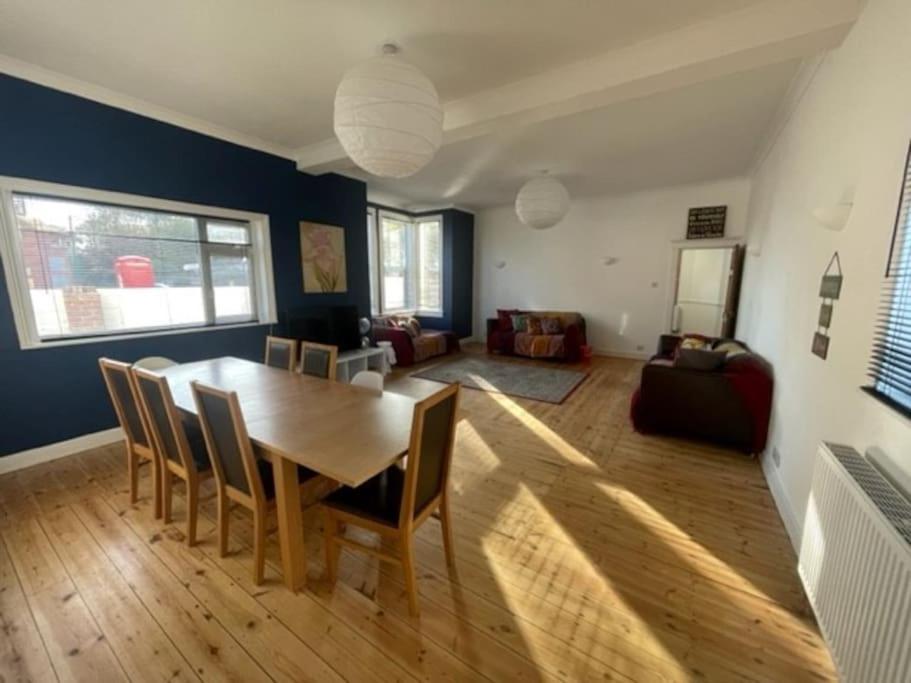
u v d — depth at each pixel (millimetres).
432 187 5719
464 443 3238
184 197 3402
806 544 1533
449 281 7254
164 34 2150
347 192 4953
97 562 1857
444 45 2234
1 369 2631
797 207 2635
